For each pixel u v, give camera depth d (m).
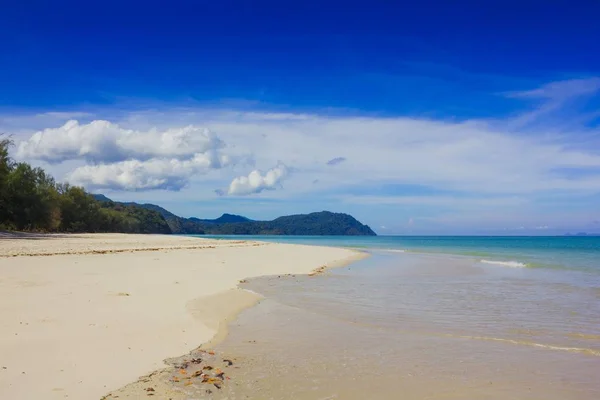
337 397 6.84
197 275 20.70
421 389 7.25
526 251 54.97
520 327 11.60
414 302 15.27
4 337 8.83
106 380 7.03
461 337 10.55
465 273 25.22
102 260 26.16
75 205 104.88
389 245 84.00
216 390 6.96
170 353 8.65
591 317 12.89
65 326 9.85
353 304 14.78
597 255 44.56
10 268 20.03
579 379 7.79
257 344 9.70
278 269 25.75
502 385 7.48
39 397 6.21
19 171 72.06
